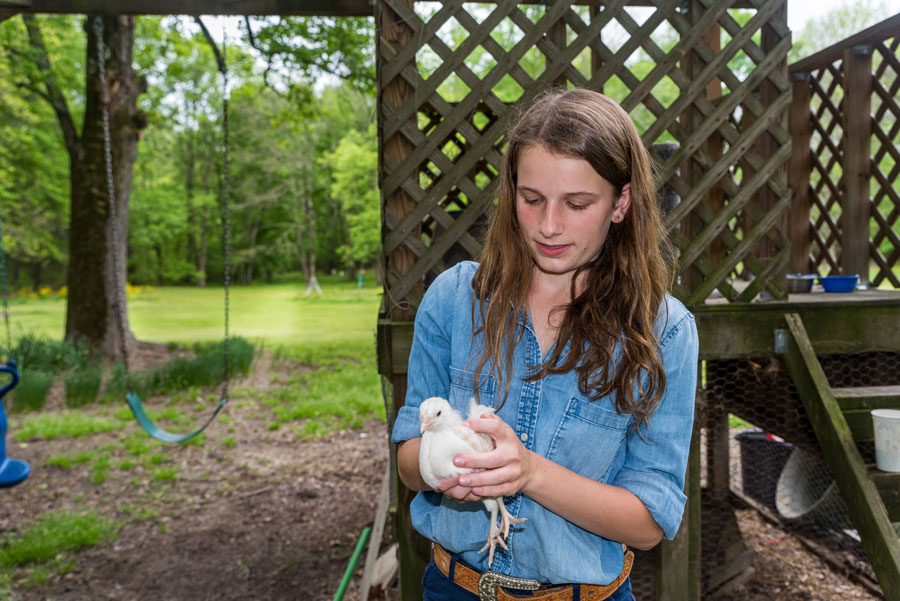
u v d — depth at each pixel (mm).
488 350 1231
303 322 18031
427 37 2539
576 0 2979
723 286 2789
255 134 34438
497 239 1251
